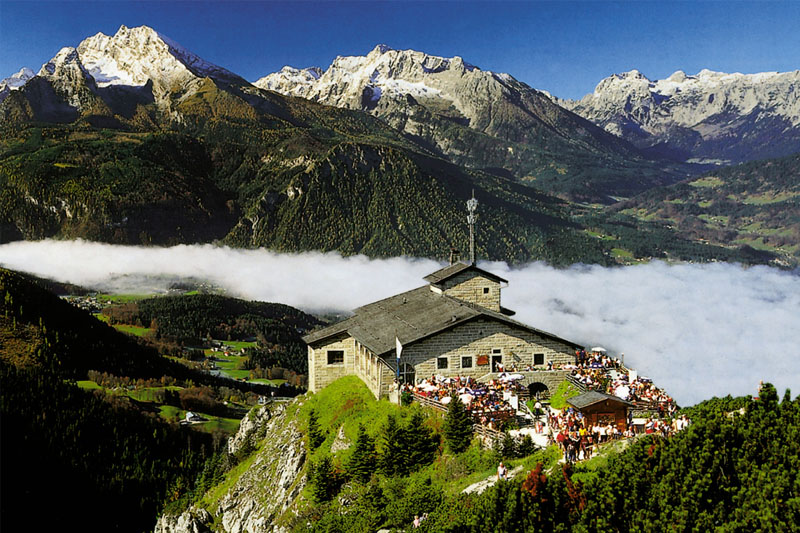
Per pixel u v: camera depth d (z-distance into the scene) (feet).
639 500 142.51
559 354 270.26
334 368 321.52
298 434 303.48
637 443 159.74
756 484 134.72
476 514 153.38
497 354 265.75
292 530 232.32
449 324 262.47
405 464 218.79
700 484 136.98
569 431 185.78
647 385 249.75
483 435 212.43
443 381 254.88
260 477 316.81
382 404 261.44
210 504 349.82
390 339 274.16
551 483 151.33
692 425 153.38
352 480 232.73
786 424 144.97
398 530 185.78
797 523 124.26
